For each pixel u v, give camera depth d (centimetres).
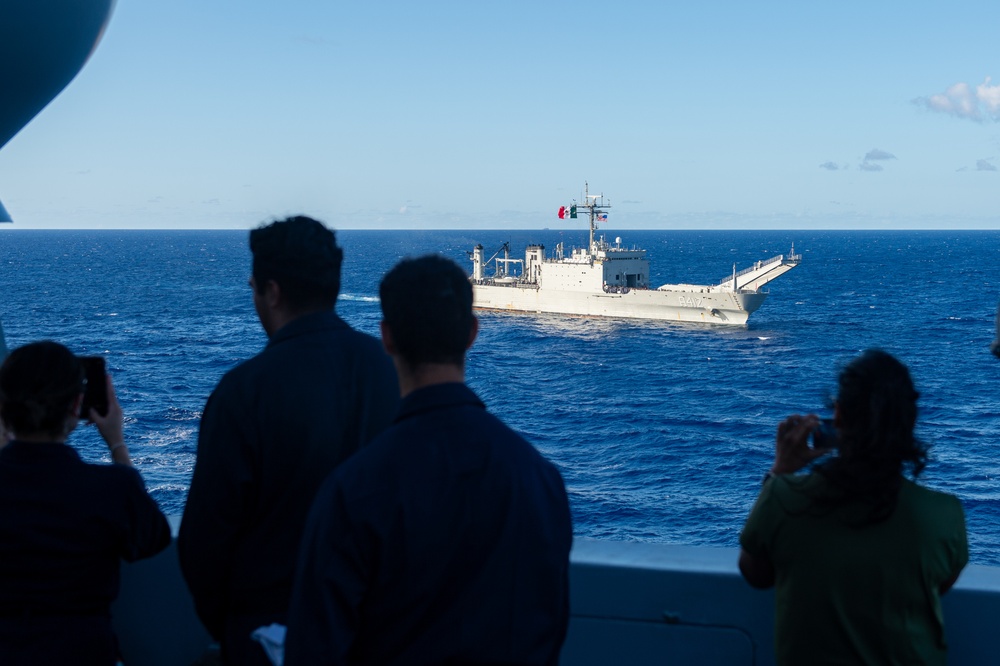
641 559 297
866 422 222
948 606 276
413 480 184
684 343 7662
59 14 284
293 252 249
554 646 191
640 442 4425
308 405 237
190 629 319
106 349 7294
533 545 187
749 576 252
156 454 3825
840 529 225
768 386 5884
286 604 241
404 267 203
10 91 299
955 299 11694
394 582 180
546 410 5178
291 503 239
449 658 179
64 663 258
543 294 9219
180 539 240
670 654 294
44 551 256
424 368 201
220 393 238
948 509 228
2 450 262
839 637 226
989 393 5525
